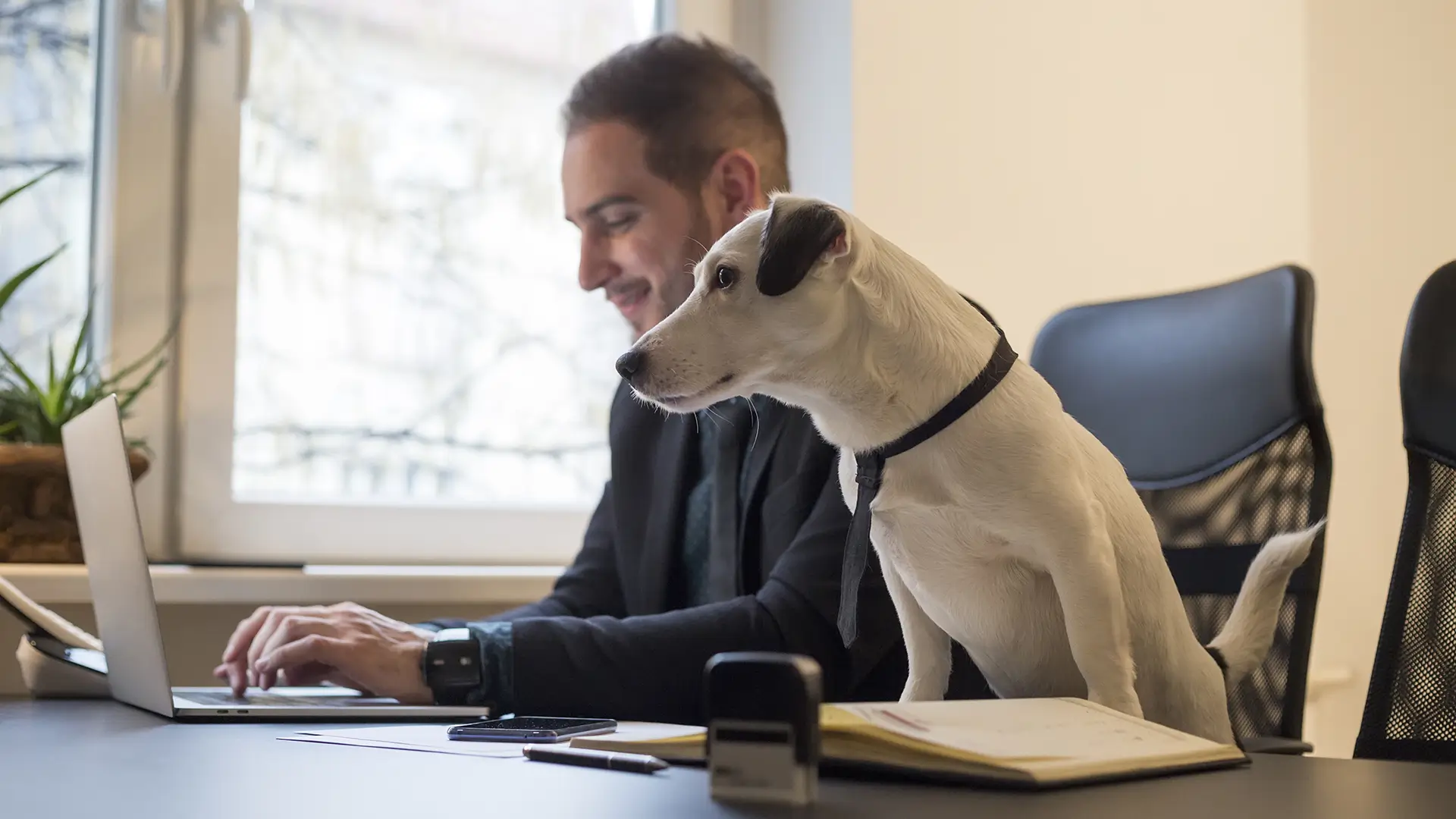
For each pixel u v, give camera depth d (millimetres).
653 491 1417
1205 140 2422
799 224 834
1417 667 1111
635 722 941
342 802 543
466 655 1015
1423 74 2576
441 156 1951
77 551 1538
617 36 2109
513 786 584
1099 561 822
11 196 1549
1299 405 1368
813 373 853
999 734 621
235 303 1781
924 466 837
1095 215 2275
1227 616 1368
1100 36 2291
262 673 1053
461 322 1956
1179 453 1450
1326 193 2576
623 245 1403
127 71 1729
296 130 1843
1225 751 654
